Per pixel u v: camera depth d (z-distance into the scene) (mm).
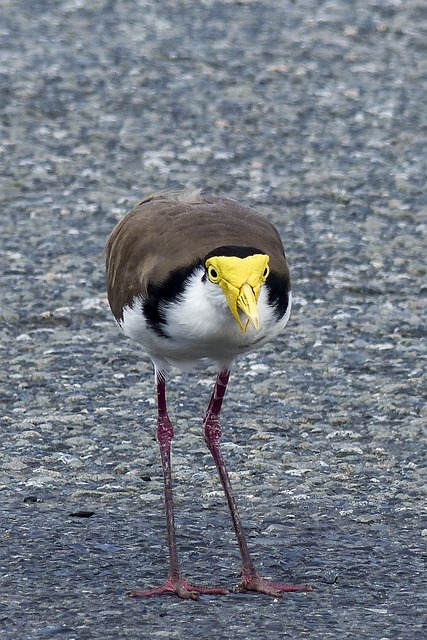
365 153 20578
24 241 17125
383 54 24984
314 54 24859
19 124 21312
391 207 18547
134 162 19984
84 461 11297
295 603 8469
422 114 22203
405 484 10875
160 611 8281
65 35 25500
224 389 9539
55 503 10312
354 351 14102
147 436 11867
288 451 11594
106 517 10023
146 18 26672
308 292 15758
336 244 17203
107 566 9039
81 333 14547
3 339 14281
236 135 21172
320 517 10141
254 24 26438
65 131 21109
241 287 7879
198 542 9570
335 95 22984
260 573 9023
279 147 20719
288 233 17562
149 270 8609
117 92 22797
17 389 12953
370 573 9008
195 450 11594
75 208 18219
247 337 8484
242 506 10367
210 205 9344
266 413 12492
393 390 13039
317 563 9203
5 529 9656
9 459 11250
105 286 15852
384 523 10023
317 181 19391
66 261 16500
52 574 8844
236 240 8641
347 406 12680
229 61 24438
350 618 8180
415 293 15828
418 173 19797
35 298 15398
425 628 8016
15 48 24672
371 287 15922
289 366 13711
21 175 19344
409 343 14344
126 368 13594
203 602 8469
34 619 8078
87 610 8250
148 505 10359
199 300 8266
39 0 27547
